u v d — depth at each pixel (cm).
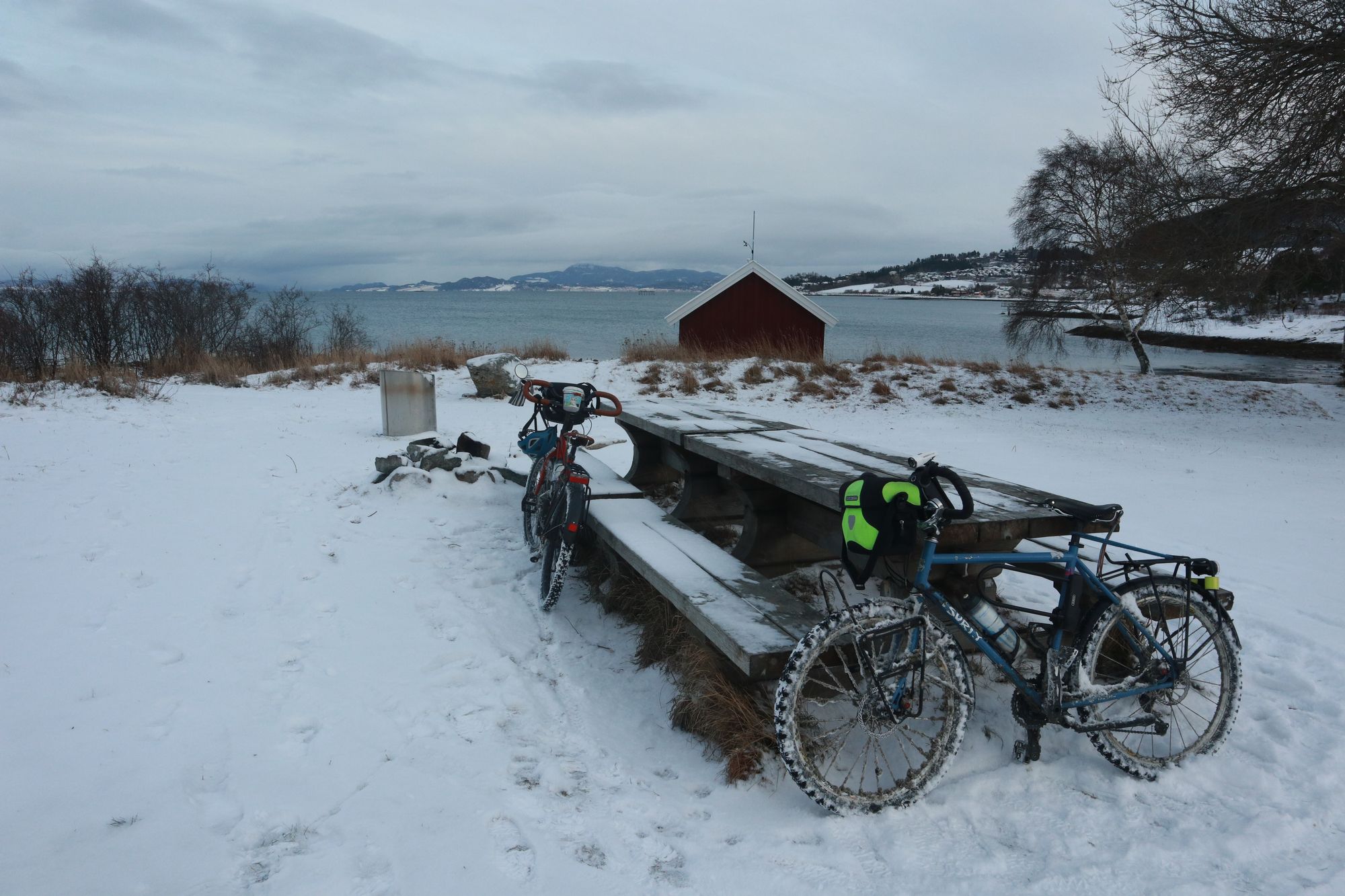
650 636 394
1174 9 1350
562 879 234
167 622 406
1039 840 257
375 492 659
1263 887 232
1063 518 299
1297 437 1223
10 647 368
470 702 344
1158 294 1745
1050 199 2438
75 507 597
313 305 2002
